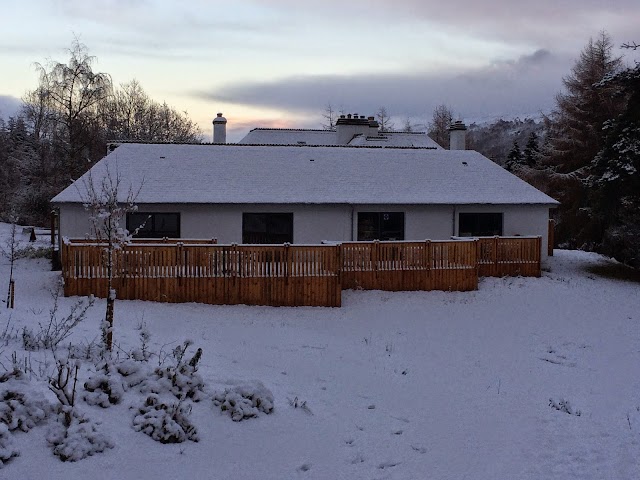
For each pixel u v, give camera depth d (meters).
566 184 38.56
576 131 39.00
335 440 7.83
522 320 17.39
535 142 51.12
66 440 6.22
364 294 19.14
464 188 25.42
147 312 15.21
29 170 50.91
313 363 11.68
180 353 9.34
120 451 6.46
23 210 47.62
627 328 16.92
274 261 17.47
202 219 22.64
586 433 8.86
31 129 59.81
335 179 24.83
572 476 7.38
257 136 42.38
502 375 12.01
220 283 17.14
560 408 9.93
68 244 16.16
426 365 12.45
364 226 24.16
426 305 18.41
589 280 23.09
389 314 17.31
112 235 10.22
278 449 7.29
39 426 6.54
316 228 23.59
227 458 6.85
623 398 10.72
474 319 17.25
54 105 42.56
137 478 6.06
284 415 8.31
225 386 8.74
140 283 16.61
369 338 14.73
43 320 11.82
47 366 8.10
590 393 10.98
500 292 20.23
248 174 24.39
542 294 20.25
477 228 25.27
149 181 22.88
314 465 7.04
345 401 9.45
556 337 15.73
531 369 12.59
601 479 7.33
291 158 26.28
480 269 22.00
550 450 8.17
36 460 5.99
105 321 9.35
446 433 8.55
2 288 17.38
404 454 7.67
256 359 11.45
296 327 15.30
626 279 23.83
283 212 23.27
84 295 16.30
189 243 20.00
